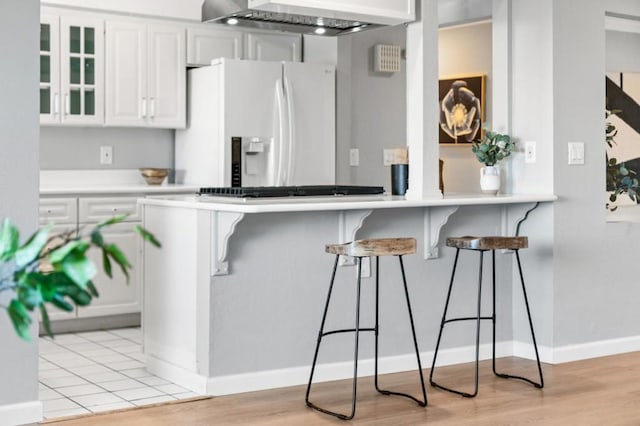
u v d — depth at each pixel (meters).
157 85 5.98
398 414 3.56
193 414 3.53
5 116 3.33
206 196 4.22
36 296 0.79
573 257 4.70
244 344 3.92
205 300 3.84
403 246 3.59
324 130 6.08
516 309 4.79
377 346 3.96
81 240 0.82
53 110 5.60
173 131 6.39
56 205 5.37
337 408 3.65
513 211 4.71
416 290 4.44
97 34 5.73
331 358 4.18
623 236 4.91
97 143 6.07
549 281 4.62
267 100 5.88
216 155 5.84
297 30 4.65
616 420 3.49
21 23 3.36
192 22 6.07
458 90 7.54
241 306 3.90
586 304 4.75
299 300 4.07
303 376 4.08
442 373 4.34
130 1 5.80
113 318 5.66
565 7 4.61
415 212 4.41
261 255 3.95
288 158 5.91
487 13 5.22
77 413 3.54
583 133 4.71
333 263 4.17
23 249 0.83
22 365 3.38
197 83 6.03
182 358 4.05
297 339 4.07
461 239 4.01
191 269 3.96
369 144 6.34
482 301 4.70
